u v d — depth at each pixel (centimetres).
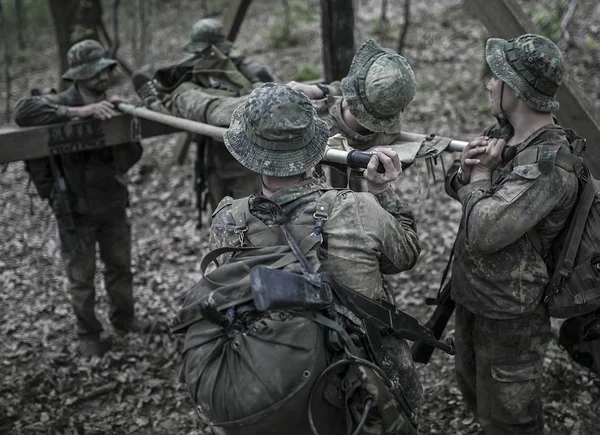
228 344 211
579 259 262
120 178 456
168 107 405
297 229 221
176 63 433
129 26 1503
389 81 278
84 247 458
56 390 439
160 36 1433
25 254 643
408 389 236
